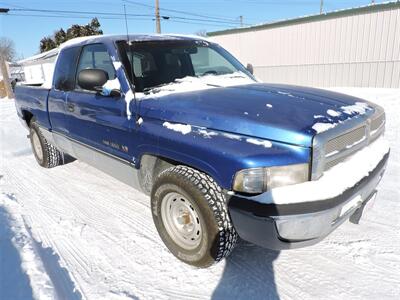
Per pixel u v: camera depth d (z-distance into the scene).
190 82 3.25
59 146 4.55
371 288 2.36
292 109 2.39
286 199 2.02
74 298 2.31
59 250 2.89
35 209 3.68
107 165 3.48
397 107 9.11
